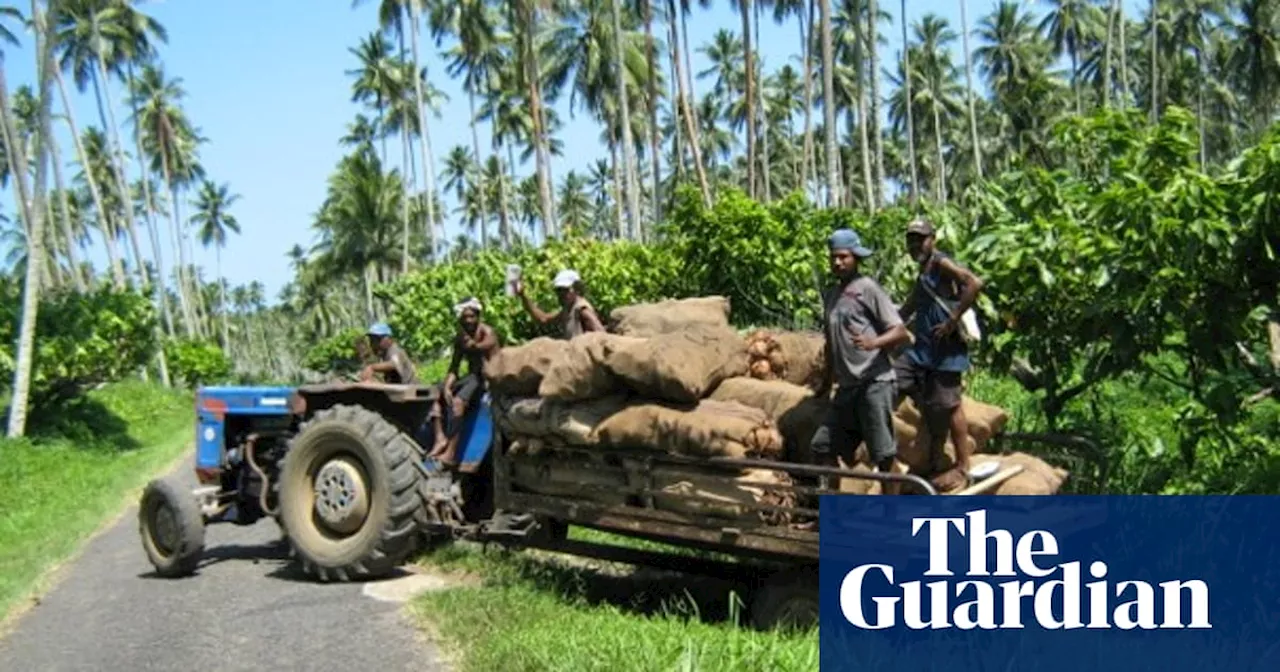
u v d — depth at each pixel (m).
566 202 96.81
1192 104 59.31
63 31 50.16
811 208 15.84
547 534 7.79
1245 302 7.80
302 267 78.69
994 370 9.44
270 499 9.81
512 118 64.00
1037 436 7.72
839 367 6.34
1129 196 7.65
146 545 9.48
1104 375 8.53
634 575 8.34
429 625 7.00
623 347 6.71
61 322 23.84
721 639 5.79
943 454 6.48
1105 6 58.06
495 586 7.81
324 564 8.56
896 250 13.89
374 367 10.05
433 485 8.62
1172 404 10.23
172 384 52.75
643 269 19.50
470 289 29.17
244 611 7.84
